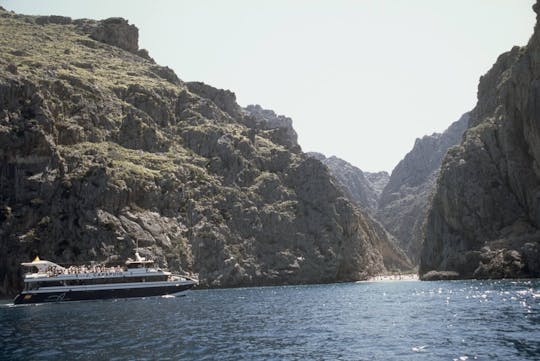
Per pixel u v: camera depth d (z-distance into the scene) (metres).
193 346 63.06
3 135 170.00
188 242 188.50
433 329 71.44
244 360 55.06
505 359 51.66
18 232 164.38
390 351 57.53
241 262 197.75
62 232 166.75
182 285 142.12
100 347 63.19
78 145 191.38
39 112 180.38
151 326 80.94
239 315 95.44
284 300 129.12
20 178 170.50
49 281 132.00
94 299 133.75
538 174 198.12
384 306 106.25
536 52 196.00
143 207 184.12
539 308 89.00
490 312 86.69
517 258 184.75
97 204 171.50
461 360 52.00
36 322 89.62
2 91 176.50
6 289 159.88
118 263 164.62
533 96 194.75
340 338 67.06
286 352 58.72
